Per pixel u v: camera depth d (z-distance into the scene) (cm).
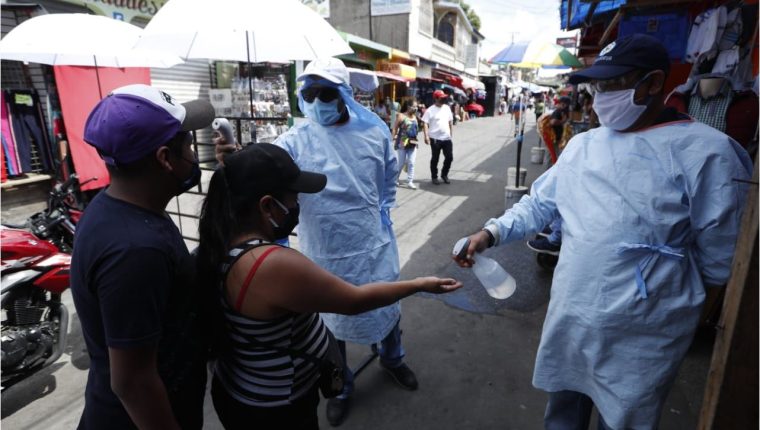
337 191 217
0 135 504
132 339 106
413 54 1939
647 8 356
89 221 112
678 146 144
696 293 151
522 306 368
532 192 191
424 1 2005
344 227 221
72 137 560
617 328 154
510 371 287
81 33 371
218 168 129
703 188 141
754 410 122
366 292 133
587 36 693
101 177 595
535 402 259
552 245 406
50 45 358
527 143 1498
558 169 176
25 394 272
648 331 151
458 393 267
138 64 470
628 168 149
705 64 339
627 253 149
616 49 150
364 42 1412
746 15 309
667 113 154
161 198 120
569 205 166
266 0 262
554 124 916
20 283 256
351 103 222
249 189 123
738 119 294
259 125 657
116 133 108
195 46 332
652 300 149
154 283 109
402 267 446
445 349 310
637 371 154
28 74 550
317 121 219
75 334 336
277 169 126
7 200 531
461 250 176
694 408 250
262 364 129
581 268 158
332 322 236
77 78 556
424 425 243
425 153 1230
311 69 212
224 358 138
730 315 122
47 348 269
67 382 284
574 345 166
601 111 154
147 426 114
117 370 108
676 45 349
